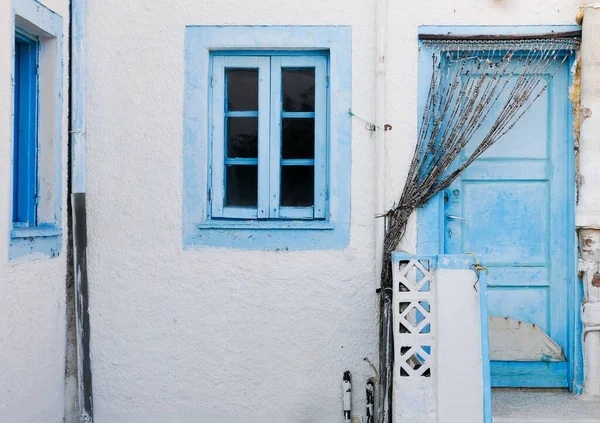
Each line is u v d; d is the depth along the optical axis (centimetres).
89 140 477
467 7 464
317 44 470
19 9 394
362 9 469
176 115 475
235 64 482
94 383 476
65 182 461
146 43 475
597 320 455
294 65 480
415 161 459
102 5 476
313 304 469
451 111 471
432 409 398
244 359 471
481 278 393
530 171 480
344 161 469
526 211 480
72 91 466
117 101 476
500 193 481
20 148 441
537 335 479
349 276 468
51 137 444
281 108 481
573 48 462
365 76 469
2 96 377
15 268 390
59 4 447
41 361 427
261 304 470
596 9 450
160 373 474
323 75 479
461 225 483
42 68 445
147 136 475
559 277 479
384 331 432
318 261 469
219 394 472
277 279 470
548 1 461
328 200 476
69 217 471
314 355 470
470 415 393
